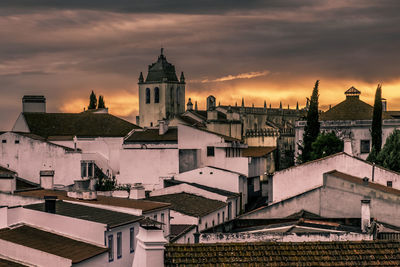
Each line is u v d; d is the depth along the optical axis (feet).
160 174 435.94
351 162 296.51
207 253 121.90
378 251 125.70
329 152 483.10
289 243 127.03
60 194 267.80
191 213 283.18
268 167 546.67
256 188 441.27
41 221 189.98
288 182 297.12
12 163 408.67
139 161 438.81
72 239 186.60
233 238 175.01
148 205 244.63
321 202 273.33
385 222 261.24
